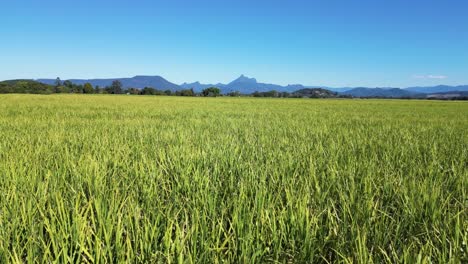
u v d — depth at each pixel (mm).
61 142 6152
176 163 4039
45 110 19344
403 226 2275
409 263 1748
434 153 5055
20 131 8312
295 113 20109
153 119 13328
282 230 2074
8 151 5051
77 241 1933
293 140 6793
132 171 3713
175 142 6215
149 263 1813
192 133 7949
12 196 2598
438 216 2377
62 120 11930
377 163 4453
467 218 2395
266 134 8148
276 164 4059
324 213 2545
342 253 1928
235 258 1896
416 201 2689
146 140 6551
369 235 2131
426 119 16219
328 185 3234
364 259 1762
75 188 3037
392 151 5332
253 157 4609
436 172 3742
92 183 3184
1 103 29203
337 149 5410
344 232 2117
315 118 15578
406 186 3096
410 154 5156
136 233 2021
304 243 1966
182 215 2479
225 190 2961
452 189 3262
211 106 29547
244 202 2652
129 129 8891
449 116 19797
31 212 2369
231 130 8969
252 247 1930
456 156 4938
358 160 4516
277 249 1971
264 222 2221
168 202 2750
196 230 1962
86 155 4516
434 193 2691
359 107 34750
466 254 1930
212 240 2023
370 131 9359
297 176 3613
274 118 15016
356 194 2902
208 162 4172
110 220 2119
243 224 2209
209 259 1835
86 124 10633
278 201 2773
